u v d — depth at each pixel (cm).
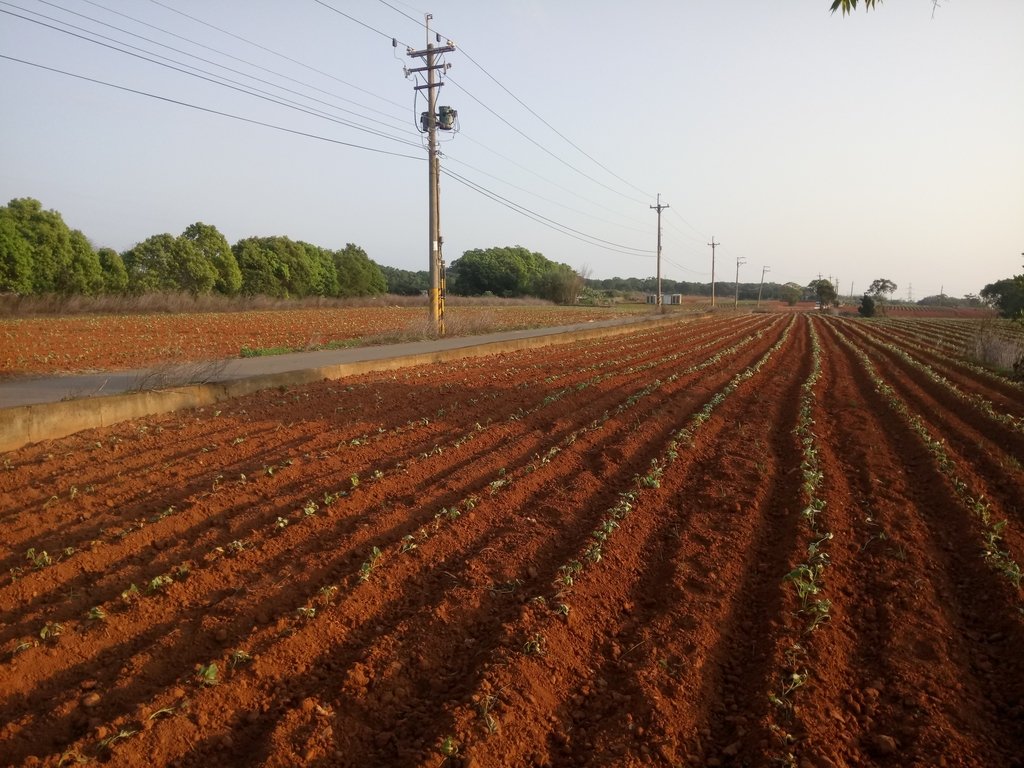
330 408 1395
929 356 2966
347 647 532
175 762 400
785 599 585
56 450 1035
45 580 618
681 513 830
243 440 1103
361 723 441
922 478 970
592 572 647
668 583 636
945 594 612
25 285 4084
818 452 1101
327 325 3691
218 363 1666
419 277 13562
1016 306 4994
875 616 577
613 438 1195
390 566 652
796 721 433
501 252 10600
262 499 844
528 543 716
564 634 540
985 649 530
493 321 3881
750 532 758
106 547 682
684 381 1919
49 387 1436
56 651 507
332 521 768
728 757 413
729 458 1059
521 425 1273
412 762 396
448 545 709
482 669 488
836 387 1878
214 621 550
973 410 1478
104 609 567
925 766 395
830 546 706
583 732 438
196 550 689
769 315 8288
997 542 709
